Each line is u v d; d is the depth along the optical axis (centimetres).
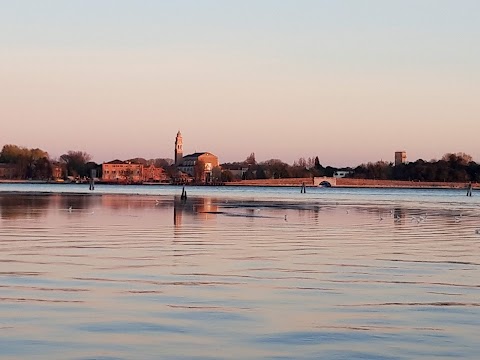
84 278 2953
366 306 2441
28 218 6925
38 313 2275
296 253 3962
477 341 2000
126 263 3434
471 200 16275
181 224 6322
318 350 1908
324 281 2950
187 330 2094
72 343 1941
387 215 8525
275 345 1952
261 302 2492
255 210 9350
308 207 10694
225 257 3734
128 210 8862
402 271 3262
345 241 4772
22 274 3045
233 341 1984
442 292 2711
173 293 2638
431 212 9512
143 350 1886
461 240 4925
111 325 2138
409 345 1956
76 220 6700
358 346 1947
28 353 1845
